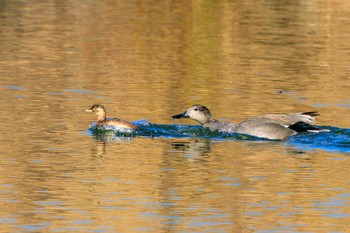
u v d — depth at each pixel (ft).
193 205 43.98
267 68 83.51
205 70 82.02
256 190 46.68
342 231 40.57
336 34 103.55
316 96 71.77
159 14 114.42
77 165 50.85
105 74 78.84
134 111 65.05
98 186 46.83
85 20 108.68
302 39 99.76
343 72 82.58
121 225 40.75
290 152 55.11
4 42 93.15
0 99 67.46
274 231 40.40
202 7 120.78
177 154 54.13
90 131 59.21
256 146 56.80
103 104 66.85
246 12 117.80
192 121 63.72
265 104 68.39
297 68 83.92
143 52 90.48
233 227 40.75
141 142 57.26
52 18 109.29
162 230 40.16
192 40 97.71
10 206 43.19
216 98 70.23
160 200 44.60
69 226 40.52
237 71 81.76
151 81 76.28
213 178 48.78
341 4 126.00
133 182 47.73
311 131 59.26
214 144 57.21
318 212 43.16
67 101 67.67
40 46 91.71
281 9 120.78
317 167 51.44
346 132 59.77
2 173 48.73
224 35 101.19
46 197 44.78
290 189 46.85
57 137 57.26
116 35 99.35
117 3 122.93
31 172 49.08
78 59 85.71
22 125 59.88
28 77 76.28
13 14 111.34
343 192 46.47
